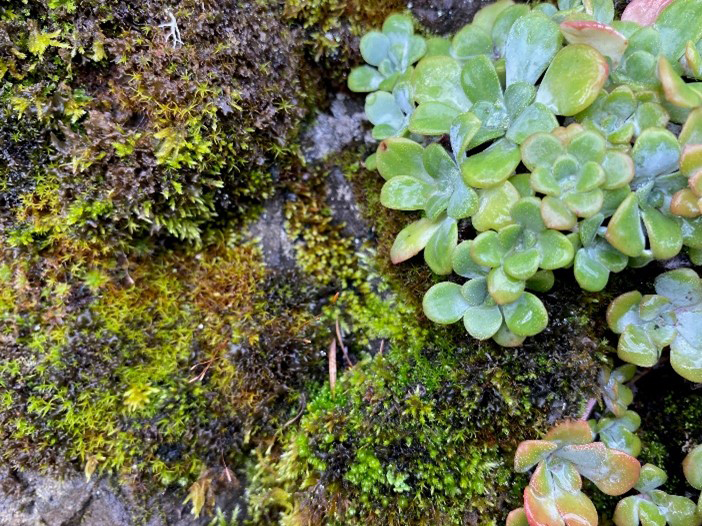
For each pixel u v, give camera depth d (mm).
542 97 142
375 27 171
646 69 138
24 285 152
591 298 151
